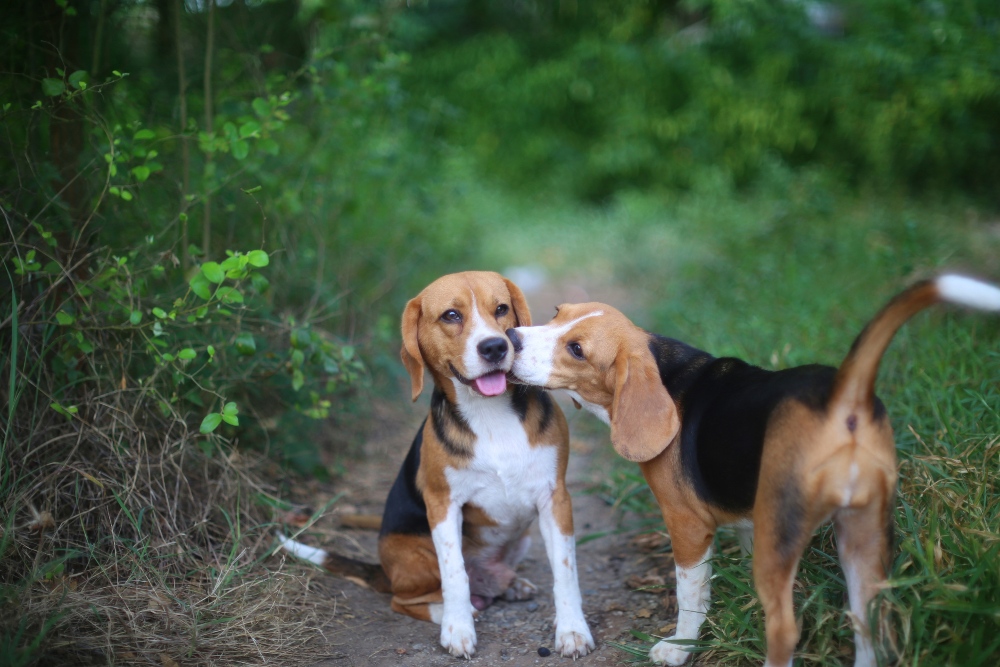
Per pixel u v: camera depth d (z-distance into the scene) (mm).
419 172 7805
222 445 4227
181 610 3305
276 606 3434
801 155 12148
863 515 2555
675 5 13859
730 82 12281
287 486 4738
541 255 10883
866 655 2615
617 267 9758
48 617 3016
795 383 2678
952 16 9156
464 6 14633
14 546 3309
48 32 4309
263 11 6121
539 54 14531
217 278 3441
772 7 11695
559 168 14289
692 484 2963
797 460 2512
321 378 5281
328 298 5578
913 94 9930
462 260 9164
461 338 3336
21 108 3979
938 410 3768
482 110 14172
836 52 11055
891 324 2420
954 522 2926
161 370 3941
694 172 12789
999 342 4441
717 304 6820
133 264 3996
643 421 3016
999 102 9375
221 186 4484
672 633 3236
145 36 5340
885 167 10477
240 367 4586
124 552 3531
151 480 3762
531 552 4336
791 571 2541
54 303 3914
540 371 3289
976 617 2602
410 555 3568
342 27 6422
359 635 3420
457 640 3229
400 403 6273
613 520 4512
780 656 2545
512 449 3338
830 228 8070
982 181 9992
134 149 3891
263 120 4680
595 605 3627
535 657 3211
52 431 3699
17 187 3990
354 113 6129
